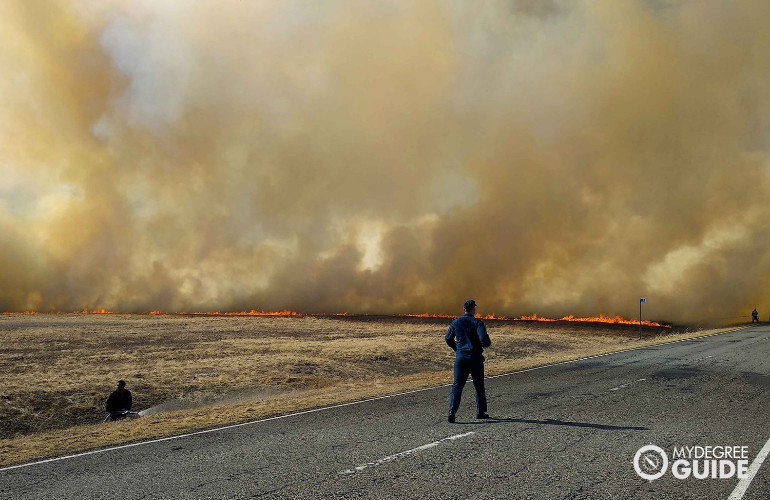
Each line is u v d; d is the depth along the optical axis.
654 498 4.62
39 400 15.88
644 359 18.11
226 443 7.14
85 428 10.49
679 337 31.09
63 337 35.34
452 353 29.38
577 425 7.71
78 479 5.61
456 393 8.20
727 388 11.42
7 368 21.92
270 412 9.71
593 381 12.85
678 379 12.97
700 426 7.60
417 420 8.34
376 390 12.52
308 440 7.12
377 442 6.84
